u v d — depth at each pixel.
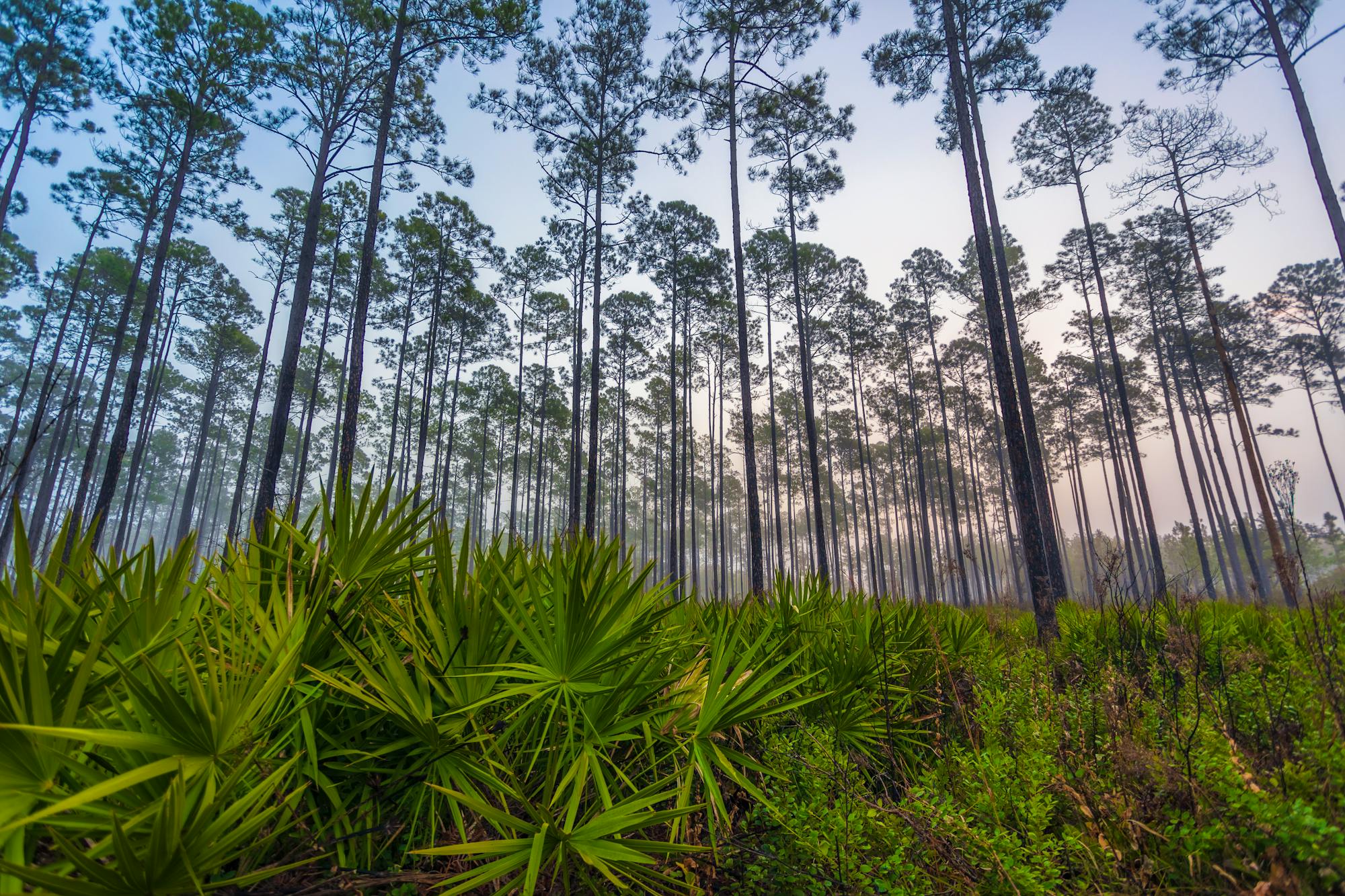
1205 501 32.19
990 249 8.66
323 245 26.27
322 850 1.77
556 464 45.81
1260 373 32.16
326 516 2.09
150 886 1.25
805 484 41.72
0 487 1.51
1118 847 1.98
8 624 1.50
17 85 16.55
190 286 28.81
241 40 14.48
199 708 1.41
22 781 1.26
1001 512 45.22
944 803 2.16
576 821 2.12
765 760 2.75
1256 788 1.79
